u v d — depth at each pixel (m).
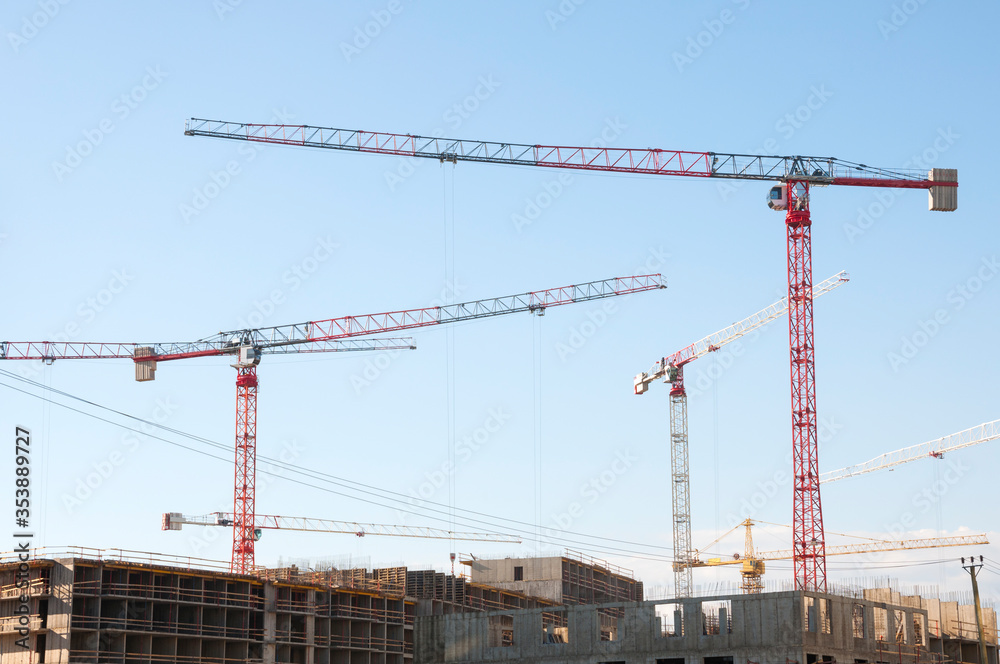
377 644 138.88
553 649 93.25
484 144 154.00
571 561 176.88
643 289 195.75
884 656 91.44
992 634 110.62
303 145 160.25
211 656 118.69
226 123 162.62
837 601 88.88
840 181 153.75
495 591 161.38
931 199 153.62
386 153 156.38
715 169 153.12
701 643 87.88
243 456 195.38
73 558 107.69
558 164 153.88
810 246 153.50
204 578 119.38
